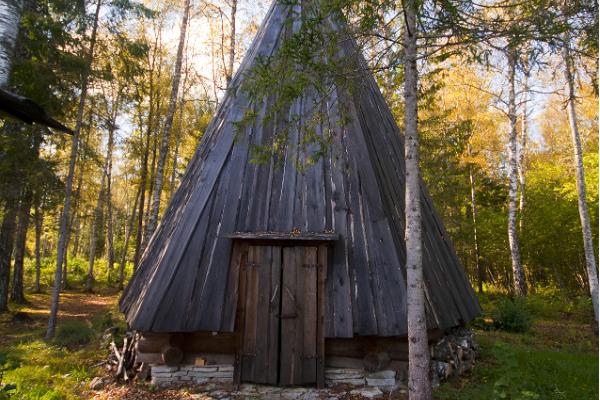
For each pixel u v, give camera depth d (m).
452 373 6.40
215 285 6.01
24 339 10.38
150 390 5.79
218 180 6.85
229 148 7.13
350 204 6.49
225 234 6.27
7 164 10.31
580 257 19.19
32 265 28.17
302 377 5.77
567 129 22.19
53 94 11.07
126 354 6.61
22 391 5.78
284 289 5.99
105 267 31.45
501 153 23.78
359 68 5.12
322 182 6.68
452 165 16.89
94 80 12.11
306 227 6.34
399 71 5.68
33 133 11.08
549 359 7.65
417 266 4.44
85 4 11.15
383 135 8.48
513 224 15.40
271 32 8.73
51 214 15.09
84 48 11.34
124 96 13.77
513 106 15.37
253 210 6.53
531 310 14.56
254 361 5.85
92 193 24.50
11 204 11.54
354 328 5.67
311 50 4.83
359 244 6.19
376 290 5.86
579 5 4.32
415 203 4.55
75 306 17.03
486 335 10.78
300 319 5.89
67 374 6.77
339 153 6.88
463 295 7.84
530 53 4.58
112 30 11.66
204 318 5.79
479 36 4.59
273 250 6.11
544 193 19.73
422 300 4.41
